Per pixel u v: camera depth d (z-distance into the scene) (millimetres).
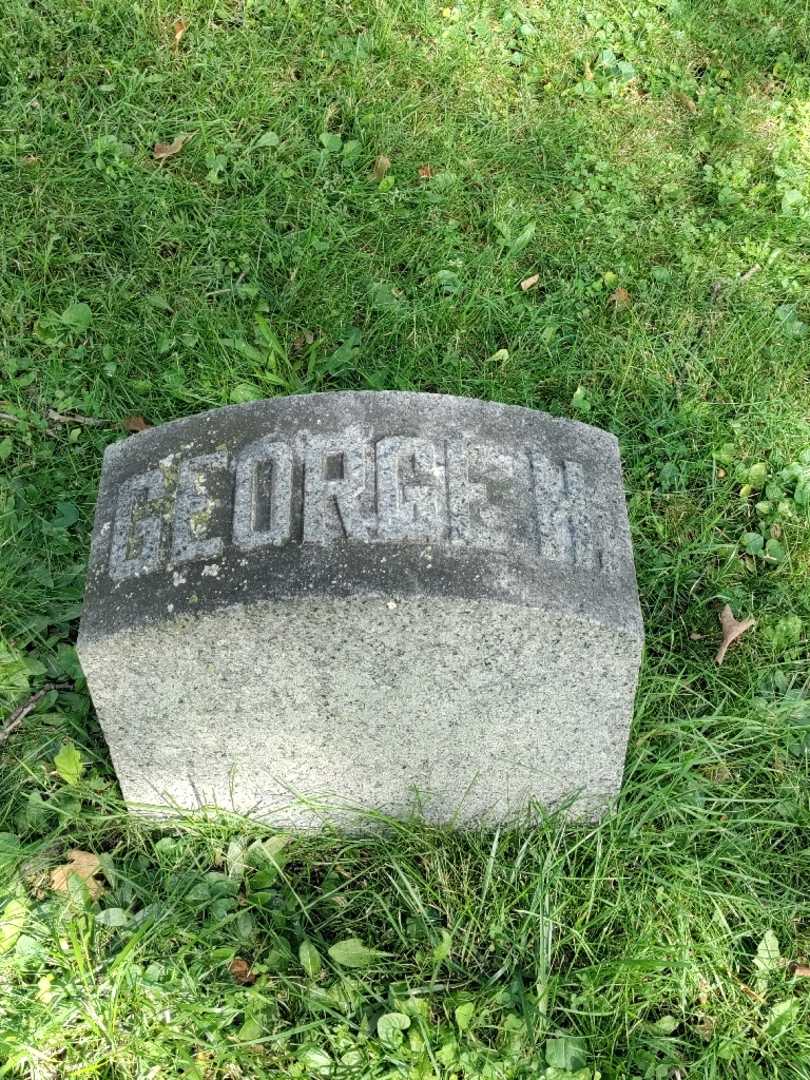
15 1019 2463
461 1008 2500
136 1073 2434
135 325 3822
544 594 2363
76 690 3064
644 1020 2594
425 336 3887
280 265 4055
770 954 2691
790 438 3775
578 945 2631
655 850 2789
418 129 4512
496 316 3990
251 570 2352
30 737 2934
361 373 3777
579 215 4355
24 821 2801
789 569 3480
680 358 3984
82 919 2611
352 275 4047
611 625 2385
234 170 4273
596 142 4625
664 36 5051
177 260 4066
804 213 4461
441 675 2463
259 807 2809
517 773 2732
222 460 2547
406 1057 2430
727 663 3270
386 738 2613
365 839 2848
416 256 4125
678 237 4332
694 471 3705
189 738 2611
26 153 4234
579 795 2801
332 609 2311
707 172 4570
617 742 2656
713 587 3439
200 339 3807
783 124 4844
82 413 3691
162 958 2570
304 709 2535
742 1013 2602
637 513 3562
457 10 4926
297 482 2471
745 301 4156
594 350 3955
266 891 2717
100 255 4016
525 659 2436
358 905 2740
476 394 3814
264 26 4703
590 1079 2449
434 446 2520
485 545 2391
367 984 2570
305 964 2555
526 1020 2500
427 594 2301
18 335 3803
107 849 2818
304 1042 2467
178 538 2447
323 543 2363
